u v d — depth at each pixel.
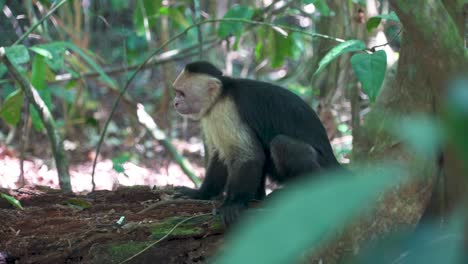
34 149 12.12
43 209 6.05
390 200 4.43
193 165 12.22
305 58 12.55
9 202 6.21
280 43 9.65
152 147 12.91
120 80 15.77
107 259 5.23
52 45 7.93
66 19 12.80
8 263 5.33
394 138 4.47
